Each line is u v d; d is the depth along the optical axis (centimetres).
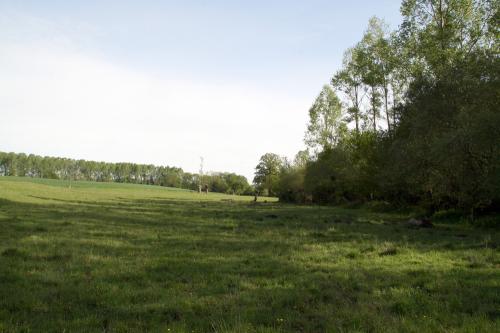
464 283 1017
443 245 1672
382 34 4575
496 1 3066
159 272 1133
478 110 2406
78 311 783
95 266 1181
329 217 3244
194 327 700
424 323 714
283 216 3303
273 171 12194
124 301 852
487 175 2305
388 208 4159
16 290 912
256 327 694
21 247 1447
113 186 12850
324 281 1037
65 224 2239
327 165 5866
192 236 1898
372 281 1045
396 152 3136
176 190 13912
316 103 6191
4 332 659
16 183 7538
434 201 3344
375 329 682
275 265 1246
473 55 2747
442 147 2378
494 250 1533
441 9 3391
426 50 3344
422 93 2886
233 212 3744
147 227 2241
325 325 713
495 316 771
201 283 1012
